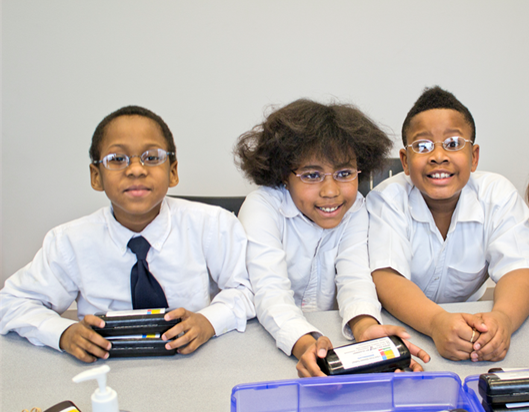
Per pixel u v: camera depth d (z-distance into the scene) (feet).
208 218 2.95
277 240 3.02
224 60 6.11
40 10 5.72
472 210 3.25
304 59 6.26
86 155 6.10
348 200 2.96
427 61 6.46
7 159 5.92
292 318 2.31
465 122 3.04
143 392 1.81
